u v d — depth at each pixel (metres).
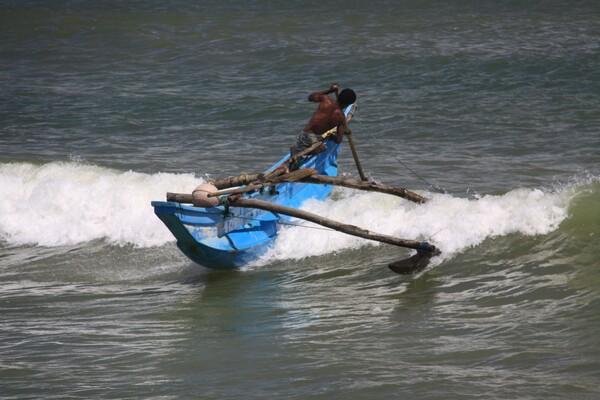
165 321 31.67
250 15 124.81
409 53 91.31
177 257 42.28
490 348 26.12
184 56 96.19
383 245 39.62
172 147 61.53
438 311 30.81
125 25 116.00
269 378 24.88
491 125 63.59
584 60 84.56
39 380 25.36
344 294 34.38
